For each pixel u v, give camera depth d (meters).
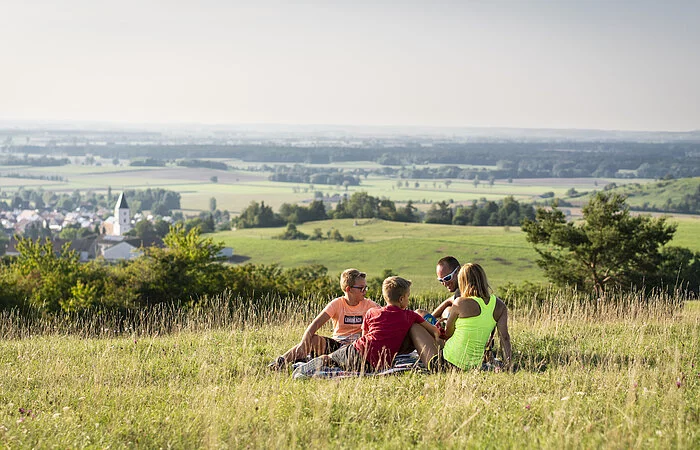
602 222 36.81
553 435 5.26
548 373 7.65
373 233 163.38
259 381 7.80
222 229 190.12
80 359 9.88
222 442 5.51
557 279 36.91
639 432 5.12
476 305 7.91
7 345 11.45
